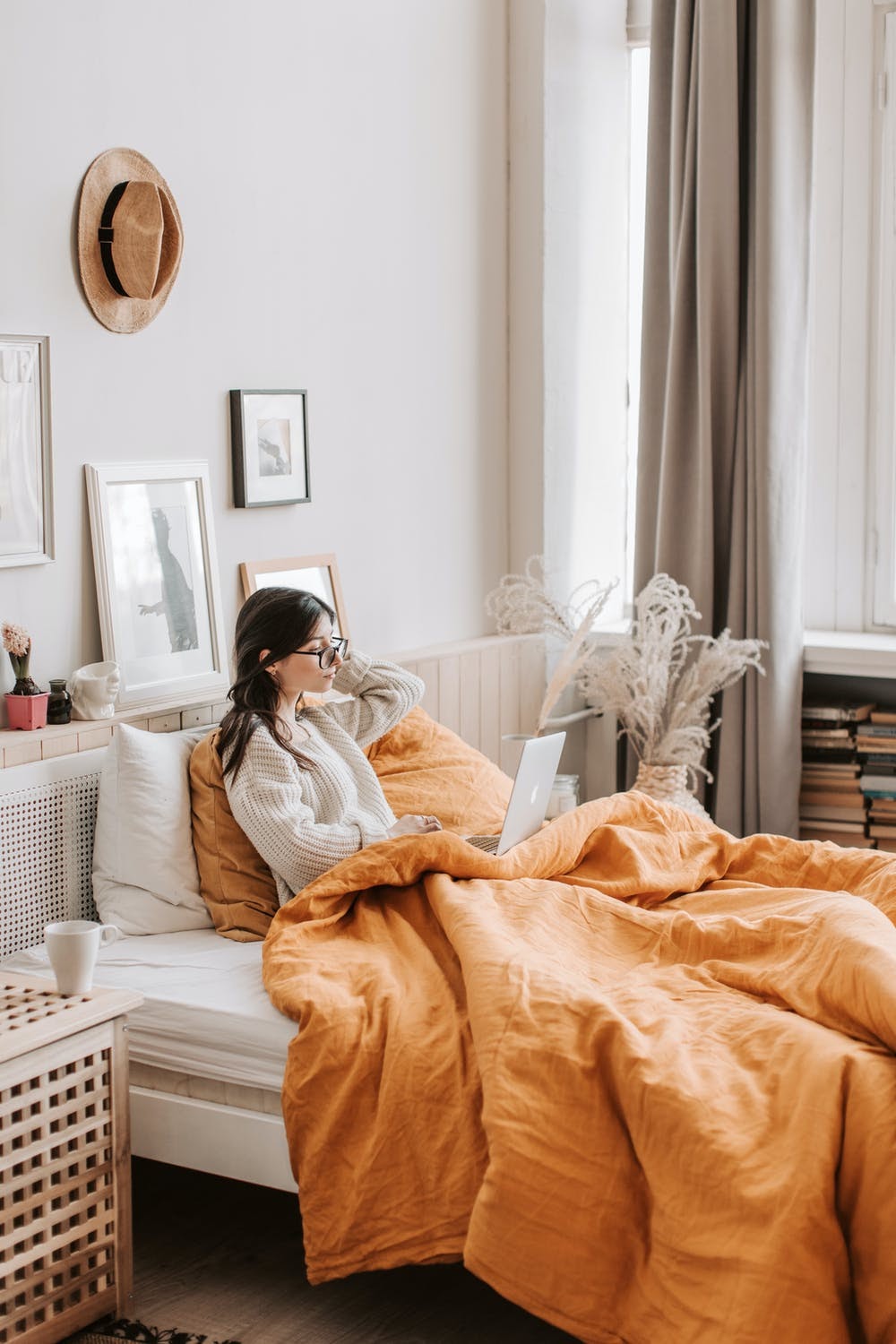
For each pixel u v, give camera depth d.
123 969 2.54
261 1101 2.33
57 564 2.82
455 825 3.06
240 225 3.27
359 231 3.67
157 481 3.05
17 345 2.70
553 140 4.27
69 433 2.84
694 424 4.25
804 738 4.27
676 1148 1.93
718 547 4.24
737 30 4.04
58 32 2.76
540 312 4.29
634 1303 1.95
